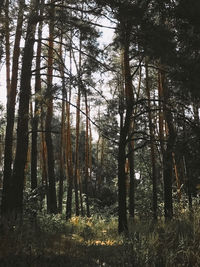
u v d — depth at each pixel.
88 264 7.08
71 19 12.42
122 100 13.85
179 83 10.03
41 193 17.06
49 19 12.55
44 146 23.17
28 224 10.91
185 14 9.50
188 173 12.05
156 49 9.66
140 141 28.62
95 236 12.76
